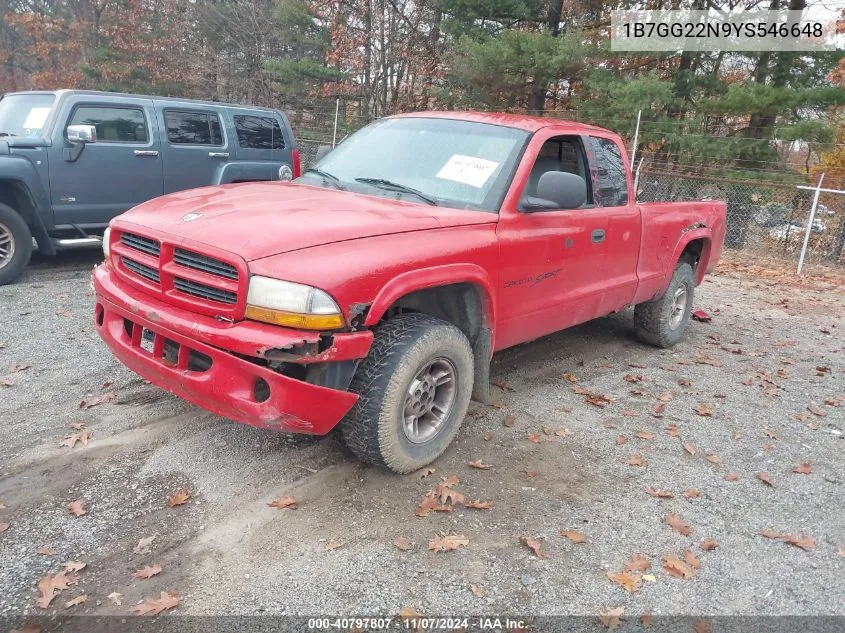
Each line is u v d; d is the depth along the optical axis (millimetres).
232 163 8898
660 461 4082
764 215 14133
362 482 3533
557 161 4703
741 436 4551
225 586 2711
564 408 4762
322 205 3686
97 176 7613
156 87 26672
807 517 3572
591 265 4883
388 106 22156
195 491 3354
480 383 4113
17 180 6945
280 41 25469
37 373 4664
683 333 6812
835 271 12086
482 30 17938
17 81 34125
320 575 2807
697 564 3066
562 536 3199
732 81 17156
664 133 15016
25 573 2717
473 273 3666
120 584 2689
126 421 4023
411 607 2652
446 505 3369
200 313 3152
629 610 2742
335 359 3006
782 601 2875
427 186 4191
